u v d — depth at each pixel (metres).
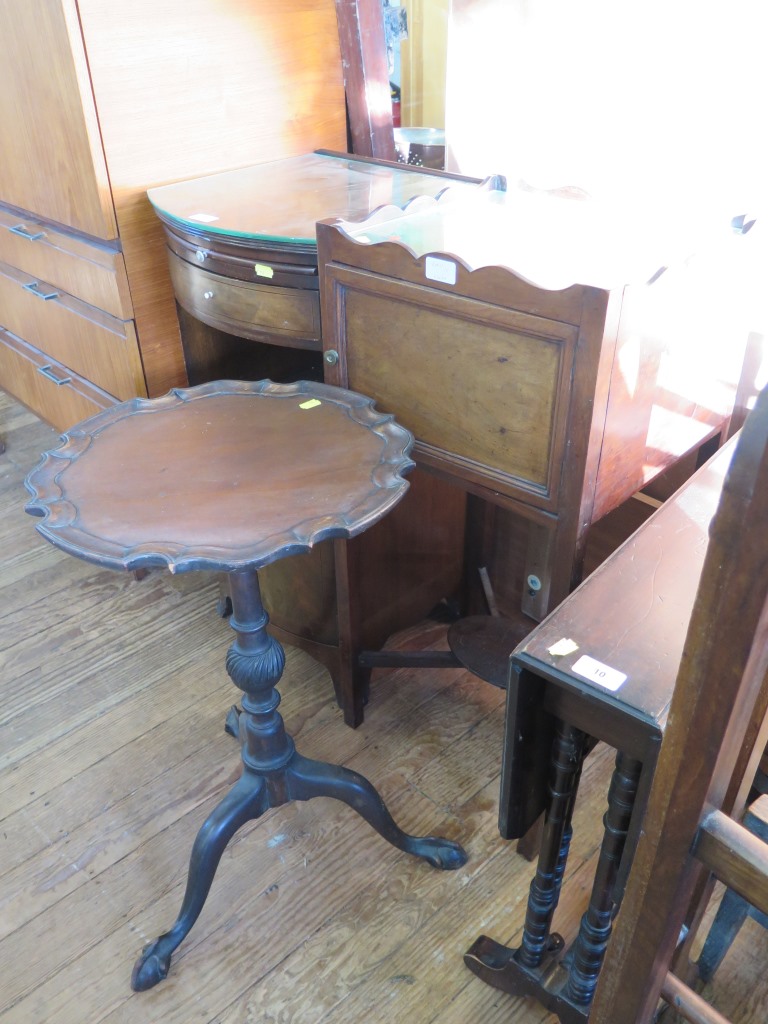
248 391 1.45
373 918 1.39
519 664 0.87
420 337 1.28
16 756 1.69
